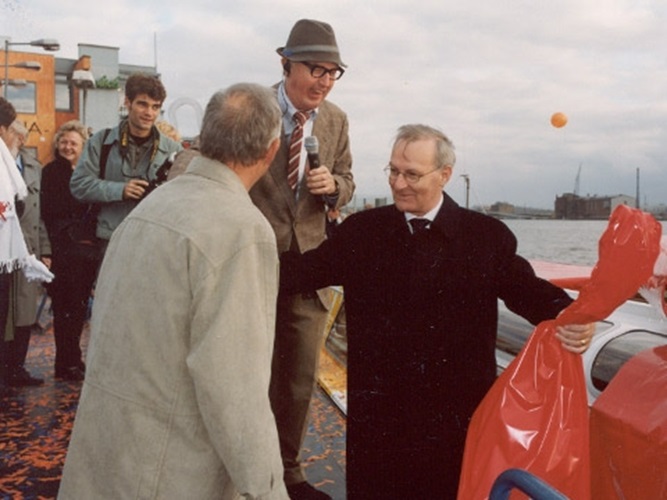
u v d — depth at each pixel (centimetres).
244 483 182
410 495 274
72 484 194
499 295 273
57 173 533
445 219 264
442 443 269
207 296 183
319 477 396
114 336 192
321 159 333
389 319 268
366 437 275
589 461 229
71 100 4106
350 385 279
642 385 233
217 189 196
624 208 218
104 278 200
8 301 493
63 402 503
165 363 187
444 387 267
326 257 279
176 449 188
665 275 233
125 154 466
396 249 268
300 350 338
